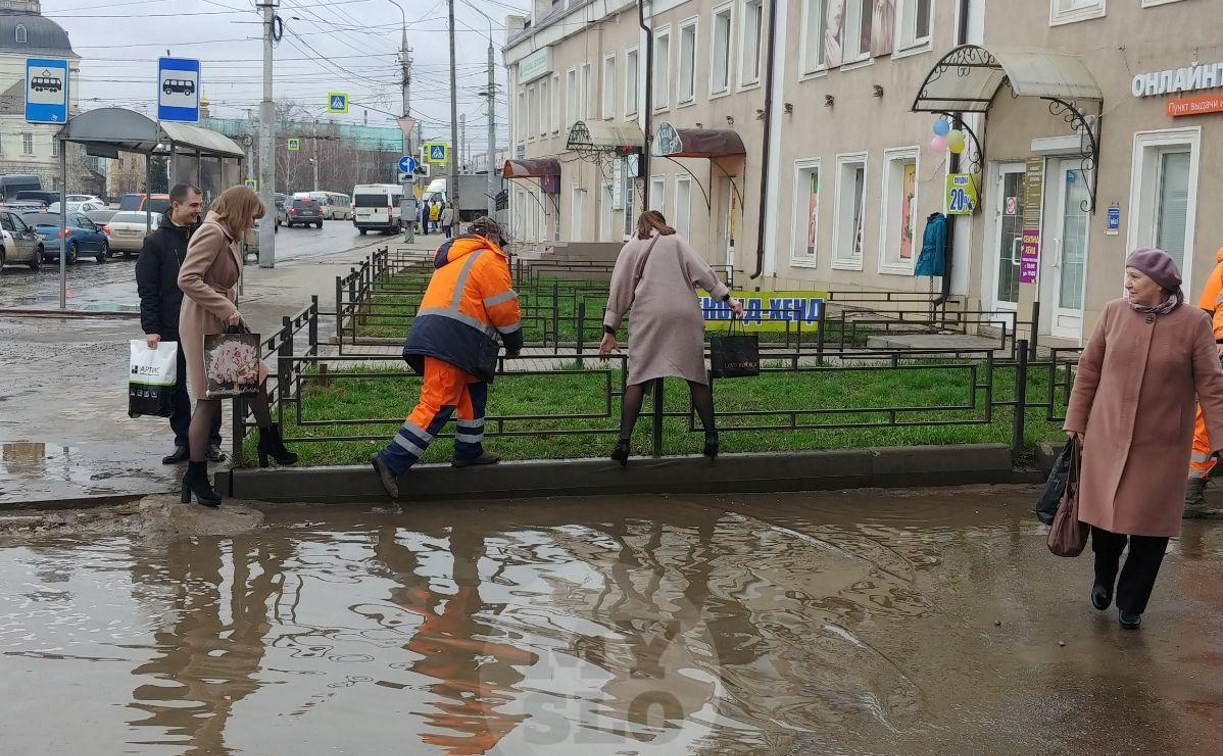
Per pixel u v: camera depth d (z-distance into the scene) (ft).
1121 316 17.65
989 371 28.68
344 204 277.23
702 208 90.22
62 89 59.98
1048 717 14.33
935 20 57.06
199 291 21.59
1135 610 17.47
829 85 68.54
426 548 20.79
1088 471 17.81
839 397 34.06
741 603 18.33
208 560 19.79
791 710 14.35
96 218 127.24
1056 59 45.96
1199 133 40.98
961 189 54.65
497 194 178.60
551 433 26.32
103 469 24.86
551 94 137.80
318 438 24.77
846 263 66.74
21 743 12.75
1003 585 19.62
